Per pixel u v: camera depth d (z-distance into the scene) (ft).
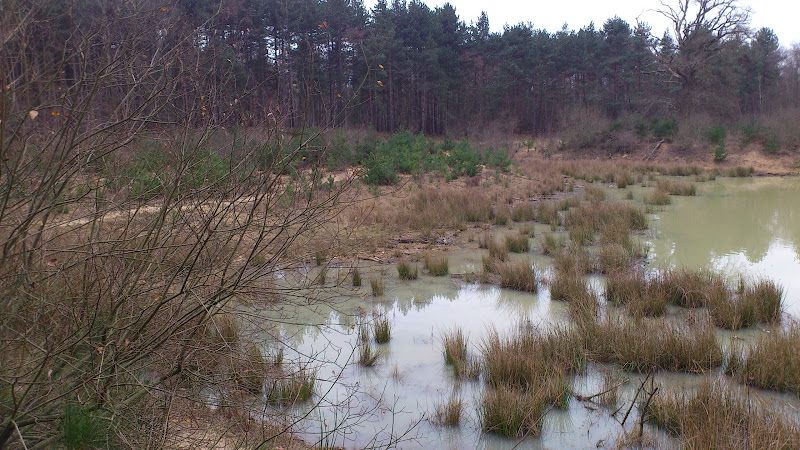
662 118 124.67
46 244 11.07
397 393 18.42
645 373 19.72
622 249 35.88
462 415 16.99
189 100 11.84
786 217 52.85
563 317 25.76
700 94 126.41
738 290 28.27
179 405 12.51
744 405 15.84
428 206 51.60
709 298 26.05
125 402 10.52
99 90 10.86
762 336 22.47
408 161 72.79
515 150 117.80
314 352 21.11
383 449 14.99
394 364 20.63
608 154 112.57
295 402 16.49
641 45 152.05
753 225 48.88
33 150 10.12
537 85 169.17
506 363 18.92
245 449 12.62
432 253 38.60
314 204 13.56
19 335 9.93
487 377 19.26
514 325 24.70
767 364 18.61
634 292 26.78
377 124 132.57
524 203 57.36
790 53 193.88
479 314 26.37
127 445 10.36
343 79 101.71
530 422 16.15
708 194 69.36
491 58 166.81
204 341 12.23
